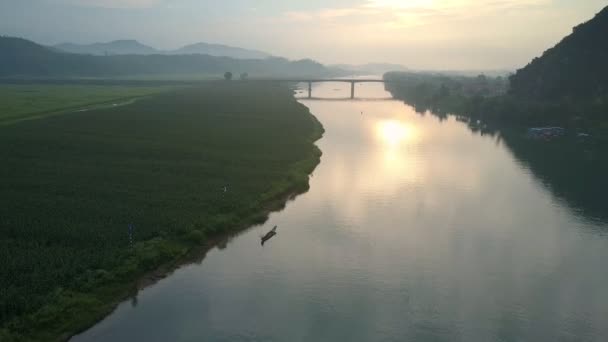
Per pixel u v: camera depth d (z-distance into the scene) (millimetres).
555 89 173500
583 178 87875
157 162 84750
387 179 85062
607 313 41500
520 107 159000
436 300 43125
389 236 57938
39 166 78750
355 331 38219
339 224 61844
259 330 38031
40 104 163000
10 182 68688
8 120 126188
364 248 54219
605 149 116125
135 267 45438
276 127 131250
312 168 90688
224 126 129250
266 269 48500
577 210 69250
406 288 45188
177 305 41312
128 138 106438
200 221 56875
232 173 80062
